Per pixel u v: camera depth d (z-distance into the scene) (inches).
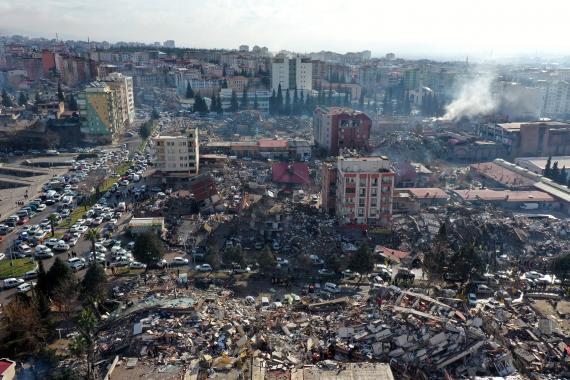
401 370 2815.0
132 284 4104.3
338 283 4347.9
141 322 3191.4
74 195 6668.3
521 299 4023.1
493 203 6712.6
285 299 3917.3
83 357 3002.0
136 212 5856.3
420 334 3048.7
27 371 2886.3
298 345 3061.0
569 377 2923.2
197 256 4731.8
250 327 3233.3
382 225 5467.5
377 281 4365.2
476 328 3159.5
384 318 3228.3
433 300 3464.6
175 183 7071.9
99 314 3572.8
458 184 7731.3
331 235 5231.3
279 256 4822.8
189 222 5546.3
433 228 5516.7
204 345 2984.7
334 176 5693.9
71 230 5319.9
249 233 5270.7
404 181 7485.2
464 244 5054.1
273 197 6245.1
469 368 2874.0
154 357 2883.9
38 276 3750.0
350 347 2977.4
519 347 3176.7
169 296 3659.0
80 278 4210.1
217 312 3358.8
